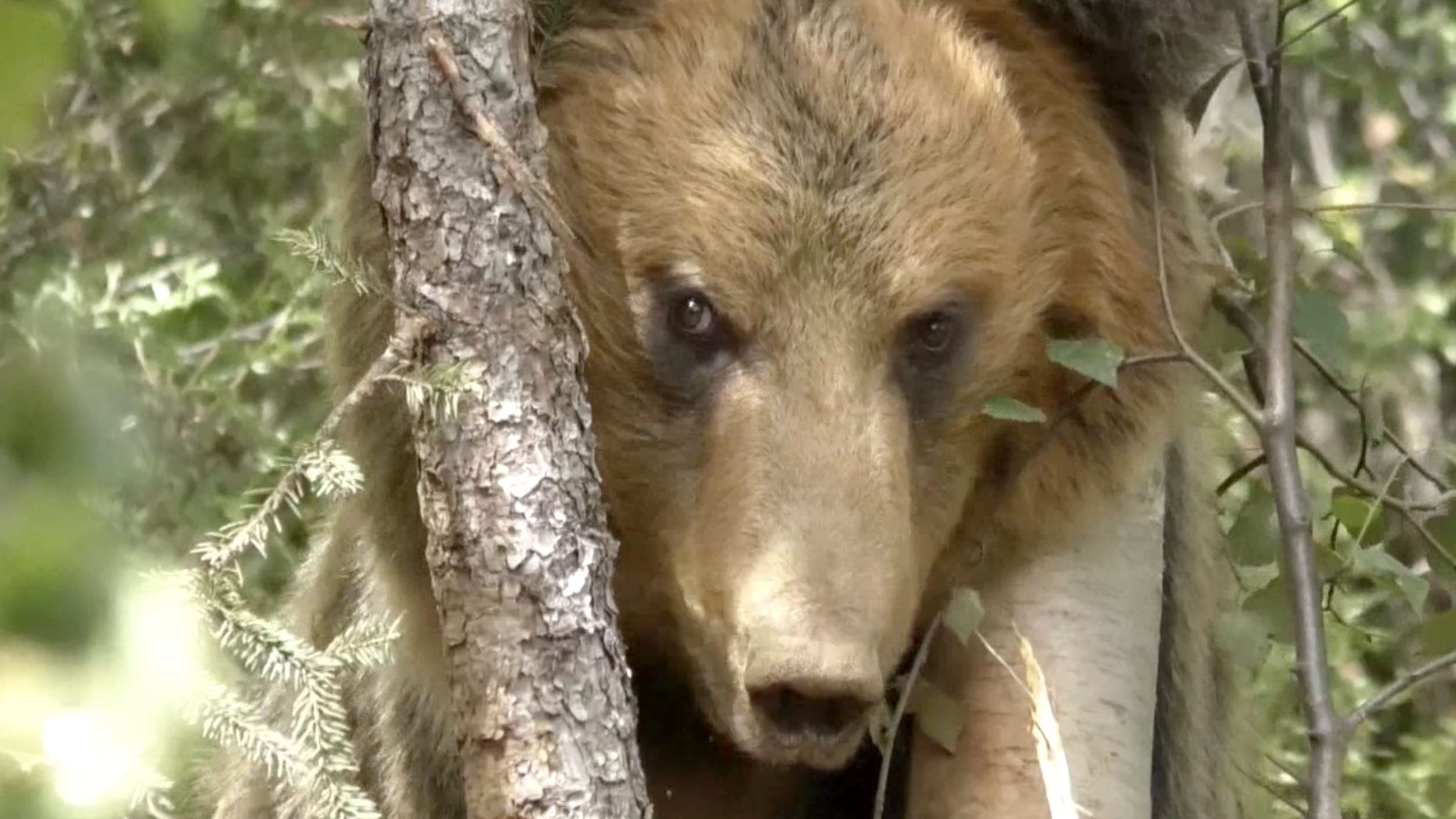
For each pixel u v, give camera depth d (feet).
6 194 32.48
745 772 27.02
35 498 10.43
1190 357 24.91
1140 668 24.90
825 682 20.36
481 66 17.76
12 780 11.16
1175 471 28.27
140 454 12.39
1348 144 53.36
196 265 38.91
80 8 14.87
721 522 22.43
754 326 23.08
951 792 24.06
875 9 23.99
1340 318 28.40
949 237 23.38
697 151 23.22
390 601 24.89
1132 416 25.76
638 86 23.65
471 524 17.19
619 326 23.63
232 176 40.40
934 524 24.61
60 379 10.62
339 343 24.61
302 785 16.84
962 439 24.59
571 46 24.14
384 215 17.99
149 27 12.33
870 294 23.06
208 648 14.73
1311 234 49.62
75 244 35.68
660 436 23.67
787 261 22.97
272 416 39.04
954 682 24.75
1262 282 30.48
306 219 40.32
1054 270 24.94
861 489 22.15
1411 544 35.68
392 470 24.07
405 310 17.57
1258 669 34.06
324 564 30.83
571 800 16.76
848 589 21.16
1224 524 37.22
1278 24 27.81
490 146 17.38
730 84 23.40
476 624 17.13
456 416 17.25
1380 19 49.03
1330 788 23.35
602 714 17.03
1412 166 52.26
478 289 17.47
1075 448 25.46
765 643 20.74
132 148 39.32
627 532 24.30
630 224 23.40
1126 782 23.82
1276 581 30.32
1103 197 25.30
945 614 23.85
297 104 40.32
